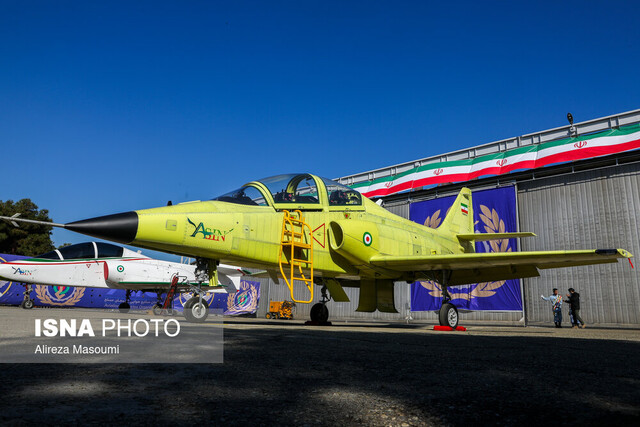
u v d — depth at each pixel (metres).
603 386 2.12
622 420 1.51
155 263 19.56
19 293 23.03
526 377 2.36
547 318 19.31
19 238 33.69
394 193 24.62
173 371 2.25
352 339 4.73
